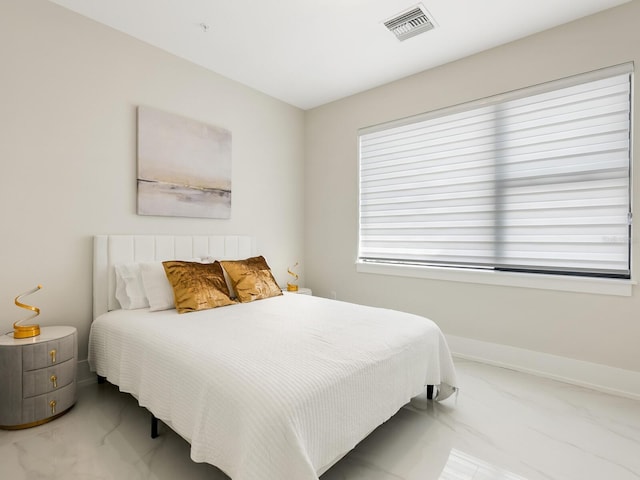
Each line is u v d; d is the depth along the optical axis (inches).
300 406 45.3
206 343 62.7
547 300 98.3
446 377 81.3
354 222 144.2
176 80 111.5
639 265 84.9
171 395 58.1
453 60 114.8
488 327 109.0
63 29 87.3
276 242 148.4
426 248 124.9
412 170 127.8
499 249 108.6
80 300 91.2
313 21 93.5
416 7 87.4
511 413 77.9
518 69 102.1
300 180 159.8
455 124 116.8
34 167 83.2
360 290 142.3
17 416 68.6
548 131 99.0
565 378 95.1
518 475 57.1
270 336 67.4
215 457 47.3
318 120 155.9
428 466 59.5
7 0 78.7
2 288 78.8
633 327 86.1
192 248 113.3
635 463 60.4
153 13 90.0
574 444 66.0
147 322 78.0
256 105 138.3
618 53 86.7
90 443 65.3
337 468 58.9
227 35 100.1
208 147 119.6
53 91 85.9
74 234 90.0
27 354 69.3
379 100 135.0
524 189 103.5
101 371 83.0
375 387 59.3
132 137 101.0
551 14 90.2
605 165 90.9
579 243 95.0
